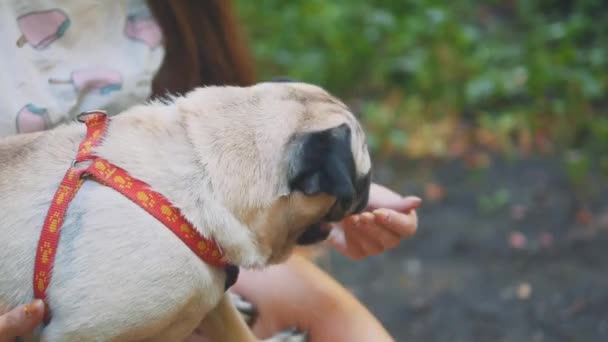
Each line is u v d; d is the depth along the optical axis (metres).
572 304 2.91
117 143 1.40
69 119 1.67
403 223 1.66
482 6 4.86
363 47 4.22
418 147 3.83
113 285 1.32
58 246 1.33
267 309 1.82
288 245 1.52
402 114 3.99
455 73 4.13
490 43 4.40
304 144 1.38
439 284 3.05
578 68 4.13
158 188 1.36
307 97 1.49
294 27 4.34
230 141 1.41
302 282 1.82
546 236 3.26
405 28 4.34
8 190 1.37
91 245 1.32
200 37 1.92
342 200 1.42
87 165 1.38
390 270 3.15
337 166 1.36
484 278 3.07
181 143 1.41
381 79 4.16
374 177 3.64
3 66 1.59
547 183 3.57
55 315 1.33
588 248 3.18
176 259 1.35
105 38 1.75
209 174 1.39
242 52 2.00
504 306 2.92
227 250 1.40
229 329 1.60
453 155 3.80
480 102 4.04
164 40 1.86
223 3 1.95
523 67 4.16
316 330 1.76
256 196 1.40
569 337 2.77
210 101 1.48
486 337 2.80
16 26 1.62
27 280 1.34
